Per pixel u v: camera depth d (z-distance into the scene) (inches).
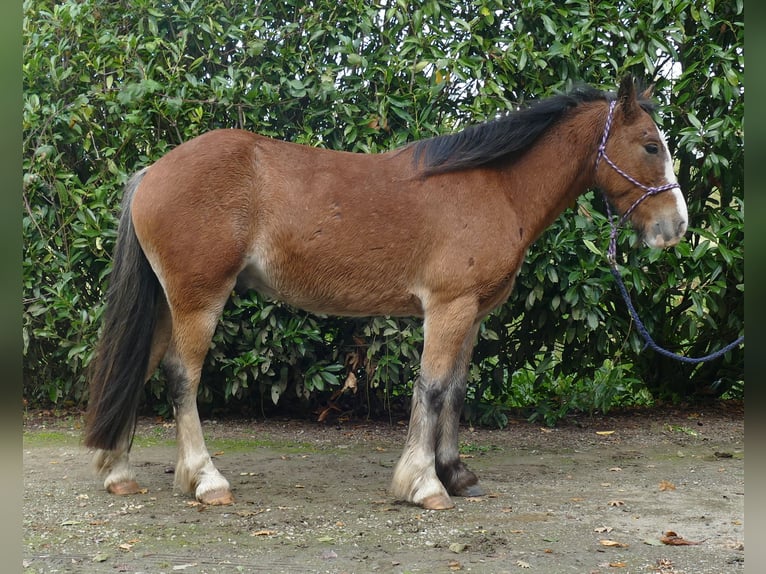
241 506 149.6
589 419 240.7
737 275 221.9
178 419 153.0
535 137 158.4
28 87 223.5
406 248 152.3
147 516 142.8
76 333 226.8
